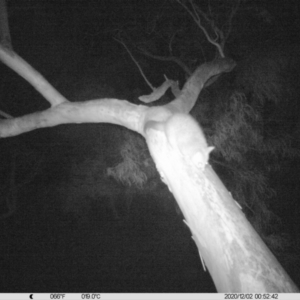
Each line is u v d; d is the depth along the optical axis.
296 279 10.11
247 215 10.12
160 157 4.11
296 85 9.90
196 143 3.76
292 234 11.05
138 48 10.66
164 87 5.18
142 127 4.55
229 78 10.12
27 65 5.27
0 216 16.59
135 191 12.11
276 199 11.20
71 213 16.09
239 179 10.02
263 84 9.27
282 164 10.94
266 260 3.52
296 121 10.27
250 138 9.53
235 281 3.47
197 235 3.88
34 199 17.95
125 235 16.34
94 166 13.27
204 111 10.09
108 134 12.27
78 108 5.05
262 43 9.83
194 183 3.88
